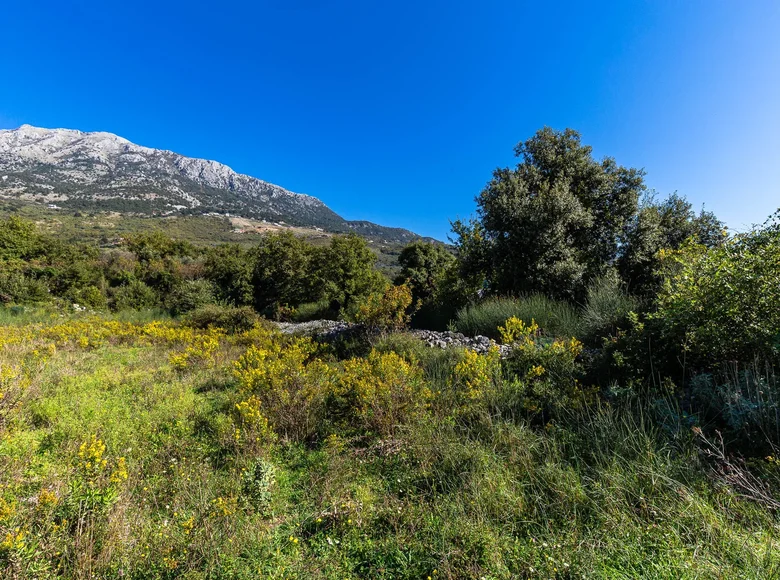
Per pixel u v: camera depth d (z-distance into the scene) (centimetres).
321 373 461
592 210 977
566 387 374
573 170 1021
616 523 205
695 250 439
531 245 903
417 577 191
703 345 330
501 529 217
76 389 509
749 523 196
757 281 301
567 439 297
